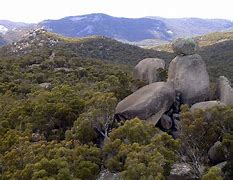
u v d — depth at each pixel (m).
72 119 26.66
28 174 17.28
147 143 18.27
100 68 84.00
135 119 19.64
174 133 24.88
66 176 16.66
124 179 15.45
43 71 77.38
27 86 57.06
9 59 93.06
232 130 20.42
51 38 172.00
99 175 18.52
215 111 20.97
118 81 37.97
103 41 167.88
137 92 27.31
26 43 168.88
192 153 20.02
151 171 15.13
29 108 30.77
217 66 123.56
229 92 27.08
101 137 23.30
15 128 28.45
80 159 18.45
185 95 27.17
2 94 52.94
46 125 26.67
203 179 15.74
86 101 27.16
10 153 20.06
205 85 27.42
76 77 69.50
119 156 17.39
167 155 17.05
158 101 25.48
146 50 168.25
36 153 19.42
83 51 150.25
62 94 30.58
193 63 27.78
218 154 19.75
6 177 18.38
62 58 93.31
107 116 23.75
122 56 148.50
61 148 18.64
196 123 20.52
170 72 28.62
